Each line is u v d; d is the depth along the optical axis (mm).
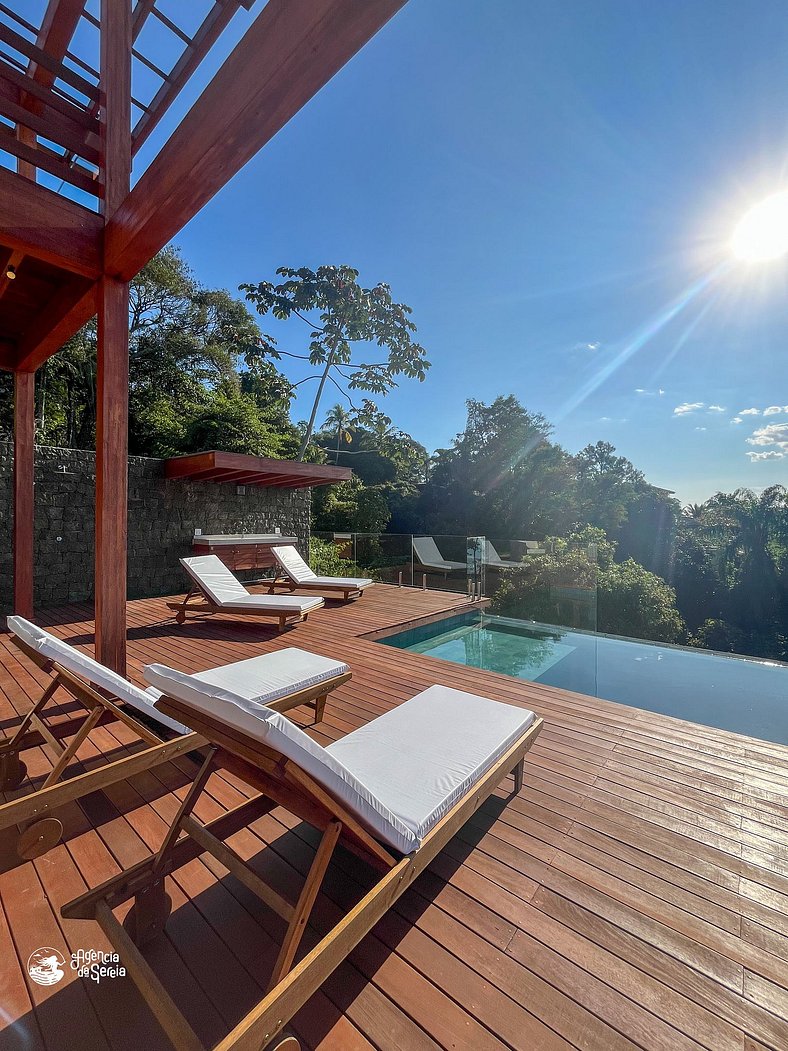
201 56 3273
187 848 1524
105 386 3395
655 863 1816
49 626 5574
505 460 22891
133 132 3793
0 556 6121
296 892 1633
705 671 5262
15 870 1738
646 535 27312
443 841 1550
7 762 2264
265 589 8031
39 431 12484
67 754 2059
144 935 1437
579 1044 1173
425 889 1671
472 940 1465
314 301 14883
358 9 1689
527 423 23406
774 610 26359
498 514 22500
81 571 6977
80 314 4023
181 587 8266
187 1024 1021
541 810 2148
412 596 7855
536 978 1345
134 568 7707
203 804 2141
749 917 1567
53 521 6730
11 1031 1196
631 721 3145
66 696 3426
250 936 1471
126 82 3381
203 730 1586
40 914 1547
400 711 2281
